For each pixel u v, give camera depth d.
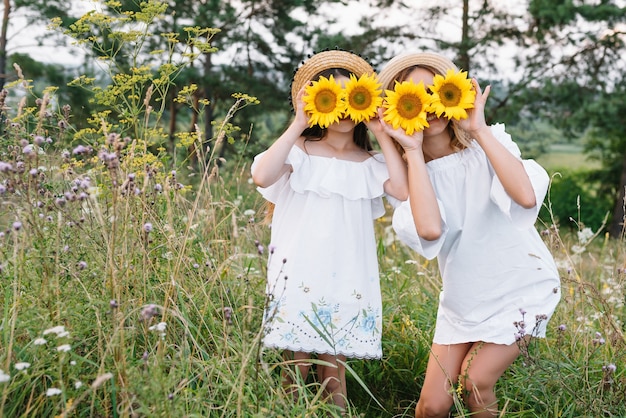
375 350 2.84
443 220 2.71
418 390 3.17
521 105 14.06
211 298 3.05
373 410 3.06
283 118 13.70
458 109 2.61
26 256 2.47
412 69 2.84
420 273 4.07
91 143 3.39
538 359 2.85
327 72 2.93
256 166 2.80
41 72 12.48
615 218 16.45
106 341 2.31
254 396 2.34
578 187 18.28
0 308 2.56
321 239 2.78
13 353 2.27
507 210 2.63
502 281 2.74
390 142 2.82
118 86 3.58
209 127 12.97
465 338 2.77
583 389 2.76
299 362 2.80
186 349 2.51
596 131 16.33
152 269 2.91
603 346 3.22
